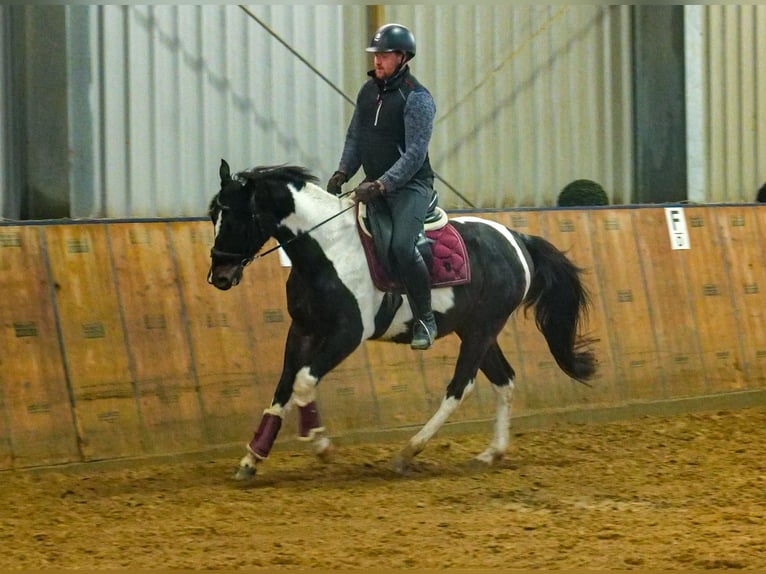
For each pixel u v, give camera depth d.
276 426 9.36
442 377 11.80
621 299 12.95
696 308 13.44
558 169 15.20
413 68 14.11
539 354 12.35
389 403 11.40
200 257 10.93
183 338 10.59
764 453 10.45
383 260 9.12
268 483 9.25
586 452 10.68
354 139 9.63
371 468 9.93
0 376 9.65
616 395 12.67
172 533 7.50
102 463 9.87
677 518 7.83
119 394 10.13
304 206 8.98
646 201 15.78
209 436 10.46
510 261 10.00
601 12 15.38
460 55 14.41
